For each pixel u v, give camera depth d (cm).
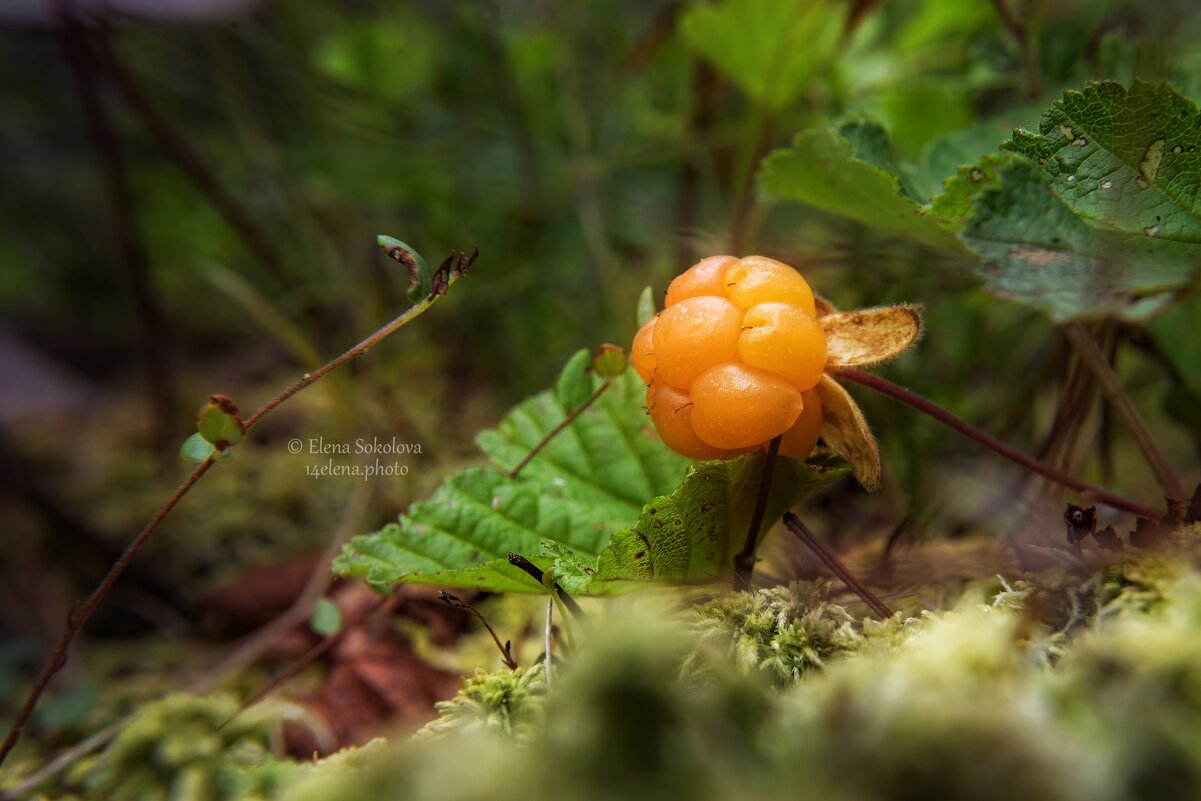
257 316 36
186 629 34
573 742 21
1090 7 33
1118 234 25
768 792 21
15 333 66
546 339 42
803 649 23
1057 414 29
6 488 37
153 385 47
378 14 54
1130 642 21
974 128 29
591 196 43
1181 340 29
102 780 25
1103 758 21
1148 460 27
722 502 24
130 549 25
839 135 26
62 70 59
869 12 35
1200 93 29
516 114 47
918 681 21
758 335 24
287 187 44
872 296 32
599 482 27
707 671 23
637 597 25
